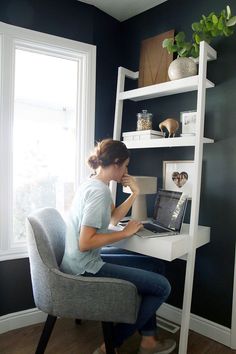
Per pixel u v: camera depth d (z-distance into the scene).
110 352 1.36
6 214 1.86
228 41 1.79
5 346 1.71
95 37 2.21
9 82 1.83
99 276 1.42
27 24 1.89
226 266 1.81
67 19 2.06
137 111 2.32
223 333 1.79
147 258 1.77
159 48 2.08
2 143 1.82
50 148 2.20
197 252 1.94
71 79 2.21
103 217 1.39
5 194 1.84
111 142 1.51
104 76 2.29
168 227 1.73
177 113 2.07
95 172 1.60
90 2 2.15
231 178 1.78
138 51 2.31
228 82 1.79
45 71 2.14
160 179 2.17
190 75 1.75
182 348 1.62
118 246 1.71
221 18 1.63
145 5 2.19
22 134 2.07
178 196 1.75
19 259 1.93
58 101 2.22
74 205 1.49
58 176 2.22
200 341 1.82
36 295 1.42
